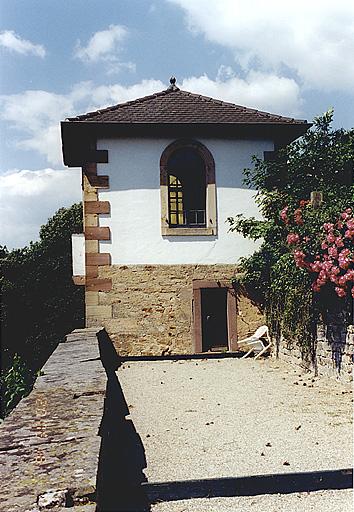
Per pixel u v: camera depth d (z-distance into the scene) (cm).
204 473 554
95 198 1466
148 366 1338
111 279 1455
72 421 385
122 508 474
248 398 927
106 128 1454
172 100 1611
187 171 1525
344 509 467
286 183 1354
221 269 1486
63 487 262
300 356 1198
